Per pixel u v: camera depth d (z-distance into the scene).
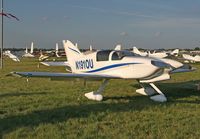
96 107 8.37
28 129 6.03
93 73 10.80
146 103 9.15
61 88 12.62
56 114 7.43
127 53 10.48
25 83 14.47
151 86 10.82
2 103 8.88
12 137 5.54
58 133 5.79
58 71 24.20
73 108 8.20
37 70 25.22
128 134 5.78
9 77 17.39
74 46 12.68
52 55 62.81
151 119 6.98
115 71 10.33
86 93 10.49
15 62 42.84
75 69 12.58
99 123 6.57
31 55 71.12
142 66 9.73
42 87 12.92
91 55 11.31
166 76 9.80
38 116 7.21
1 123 6.53
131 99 10.00
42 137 5.54
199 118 7.06
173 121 6.77
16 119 6.89
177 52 48.31
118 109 8.13
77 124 6.49
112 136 5.65
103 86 10.23
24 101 9.23
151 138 5.51
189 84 14.46
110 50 10.84
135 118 7.08
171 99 10.03
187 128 6.13
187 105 8.80
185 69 12.11
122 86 13.31
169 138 5.50
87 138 5.53
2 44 28.69
